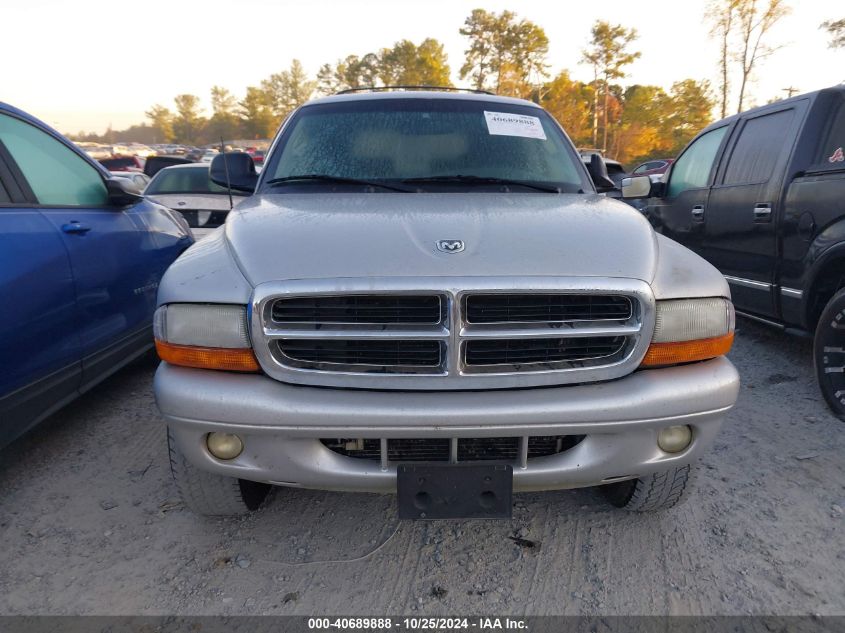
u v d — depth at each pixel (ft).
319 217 7.57
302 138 10.27
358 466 6.49
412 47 259.80
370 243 6.70
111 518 8.60
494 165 9.73
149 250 13.00
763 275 13.85
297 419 6.14
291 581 7.34
